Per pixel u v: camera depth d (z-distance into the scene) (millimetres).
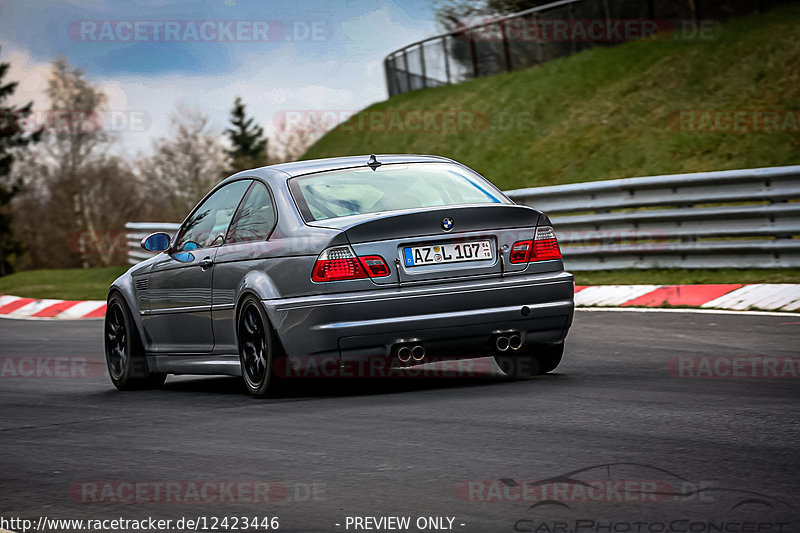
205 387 18188
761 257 27703
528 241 15258
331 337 14250
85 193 148500
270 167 16672
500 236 15094
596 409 13023
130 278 18781
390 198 15477
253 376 15602
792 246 26859
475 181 16359
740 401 13195
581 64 53906
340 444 11742
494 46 61844
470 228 14906
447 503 9055
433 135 57344
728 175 28219
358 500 9328
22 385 19641
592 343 19891
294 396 15453
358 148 62531
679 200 29656
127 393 18047
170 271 17531
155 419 14391
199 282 16719
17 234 153750
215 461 11273
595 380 15492
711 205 31938
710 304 24031
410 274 14539
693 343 19031
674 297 25359
